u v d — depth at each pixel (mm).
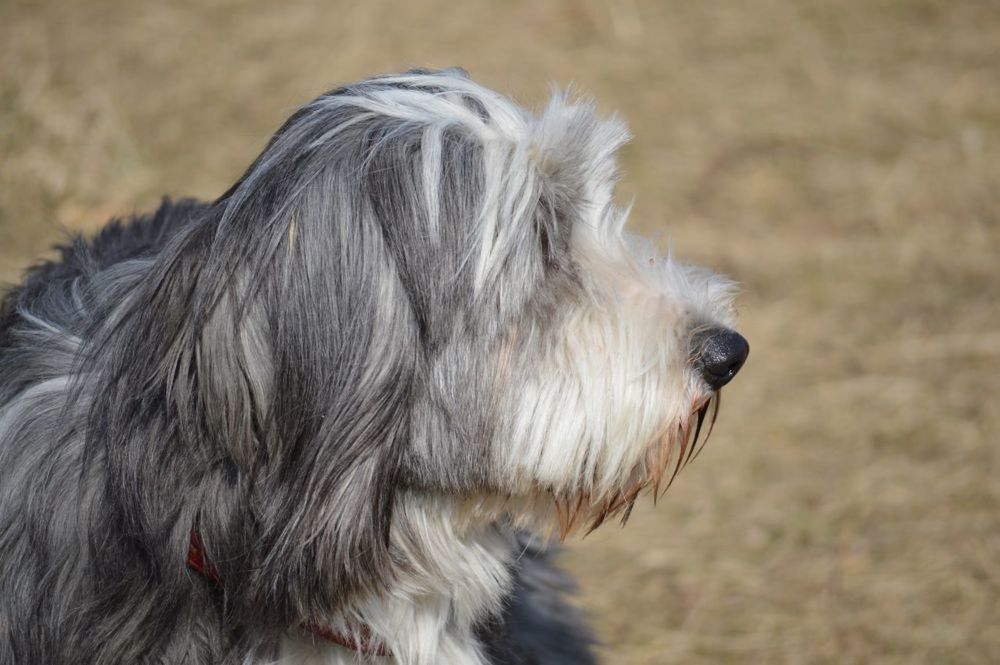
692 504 6961
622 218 4391
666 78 10867
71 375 4148
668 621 6258
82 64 10070
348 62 10445
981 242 9086
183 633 3982
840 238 9141
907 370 7887
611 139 4352
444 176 3869
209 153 9211
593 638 5594
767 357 8008
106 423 3898
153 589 3928
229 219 3754
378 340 3742
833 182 9734
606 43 11297
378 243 3754
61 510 4023
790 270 8781
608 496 4234
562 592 5473
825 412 7566
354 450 3725
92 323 4223
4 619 4121
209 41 10648
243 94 9938
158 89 9906
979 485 6977
